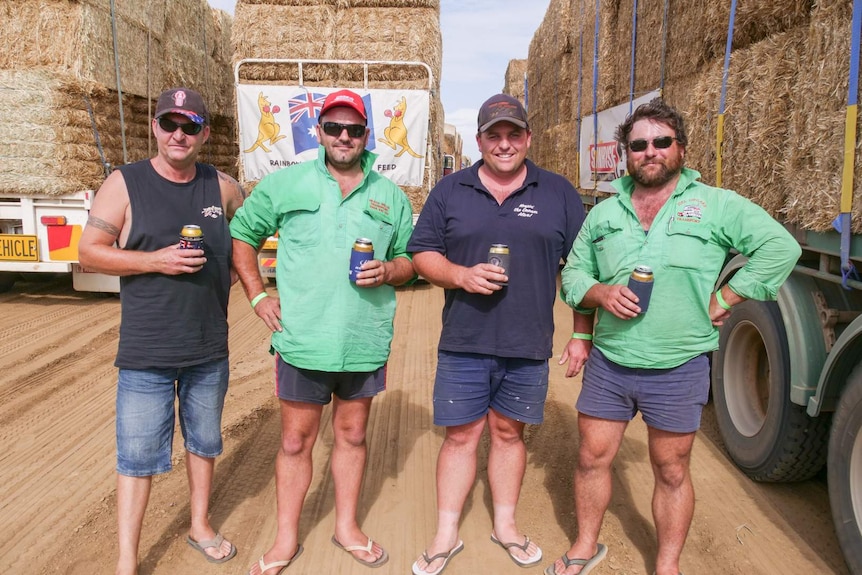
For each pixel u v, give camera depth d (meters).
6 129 6.59
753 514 3.21
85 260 2.47
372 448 3.88
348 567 2.76
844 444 2.61
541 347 2.67
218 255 2.66
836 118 2.71
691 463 3.72
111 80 7.49
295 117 8.08
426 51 8.20
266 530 3.02
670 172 2.37
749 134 3.55
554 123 11.14
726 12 4.05
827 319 2.98
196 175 2.66
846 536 2.59
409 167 8.17
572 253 2.69
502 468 2.88
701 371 2.47
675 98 5.38
